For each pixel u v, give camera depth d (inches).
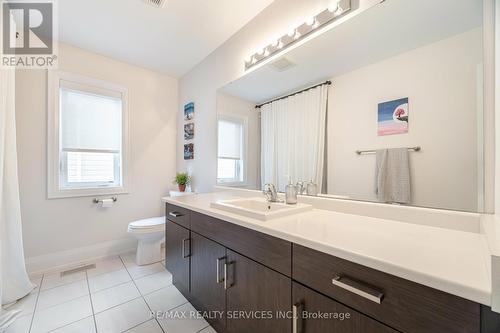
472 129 35.3
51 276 80.0
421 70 40.4
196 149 104.8
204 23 76.7
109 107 100.4
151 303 64.6
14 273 65.2
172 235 71.2
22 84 79.6
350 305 27.4
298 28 59.1
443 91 38.0
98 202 96.0
